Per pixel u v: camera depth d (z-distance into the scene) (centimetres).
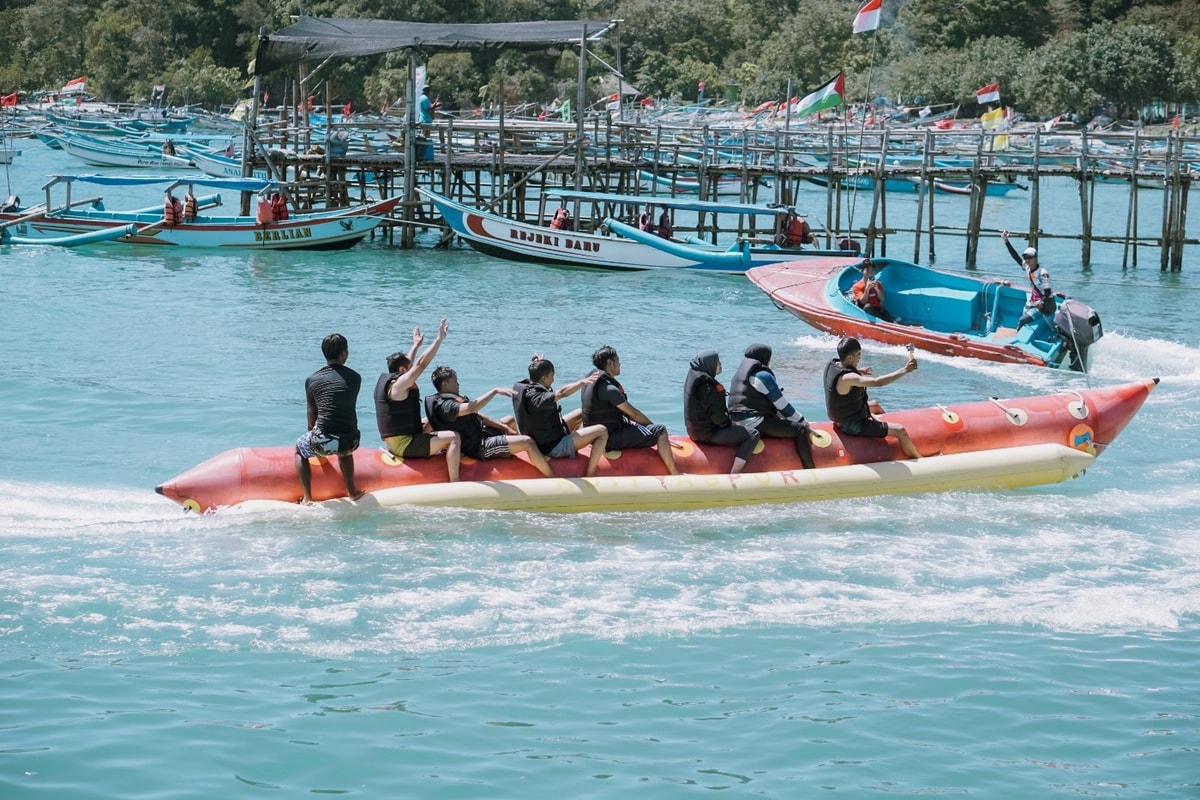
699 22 13912
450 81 12244
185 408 2038
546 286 3719
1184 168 4506
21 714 963
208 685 1024
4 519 1421
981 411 1672
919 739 959
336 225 4394
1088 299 3631
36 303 3142
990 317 2866
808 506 1533
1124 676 1073
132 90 13712
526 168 4769
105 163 8838
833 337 2841
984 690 1043
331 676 1046
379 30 4856
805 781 893
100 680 1027
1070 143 7600
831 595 1244
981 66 10650
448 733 952
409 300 3362
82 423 1931
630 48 13700
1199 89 10294
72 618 1145
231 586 1227
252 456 1459
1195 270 4456
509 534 1393
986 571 1320
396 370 1484
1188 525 1495
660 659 1092
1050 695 1035
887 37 11919
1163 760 932
